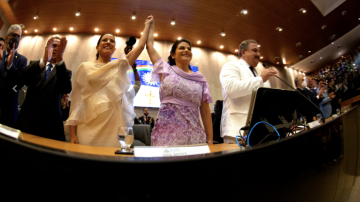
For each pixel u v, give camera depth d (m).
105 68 1.33
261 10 5.76
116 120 1.25
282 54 8.28
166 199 0.28
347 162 0.88
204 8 5.64
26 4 5.53
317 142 0.59
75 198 0.27
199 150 0.55
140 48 1.45
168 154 0.50
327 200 0.60
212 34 6.90
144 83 6.40
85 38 6.77
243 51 1.94
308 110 1.32
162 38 7.14
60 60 1.49
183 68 1.51
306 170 0.50
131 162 0.29
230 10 5.73
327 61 9.05
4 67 1.68
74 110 1.26
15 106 1.74
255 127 0.89
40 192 0.27
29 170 0.27
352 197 0.95
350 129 1.01
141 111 6.19
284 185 0.42
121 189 0.28
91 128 1.21
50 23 6.32
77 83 1.35
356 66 7.84
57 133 1.49
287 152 0.46
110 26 6.45
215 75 7.59
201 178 0.31
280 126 0.98
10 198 0.26
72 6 5.56
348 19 6.49
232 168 0.35
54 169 0.28
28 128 1.37
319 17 6.22
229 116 1.54
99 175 0.28
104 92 1.28
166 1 5.38
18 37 1.65
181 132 1.16
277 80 8.92
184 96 1.26
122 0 5.33
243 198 0.34
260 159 0.39
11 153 0.28
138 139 1.86
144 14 5.85
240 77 1.69
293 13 5.98
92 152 0.62
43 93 1.47
